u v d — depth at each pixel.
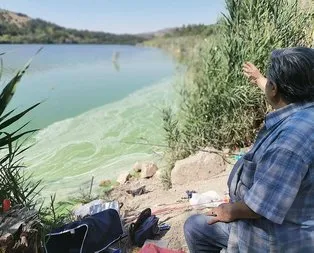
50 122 10.21
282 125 1.89
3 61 3.31
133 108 11.82
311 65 1.86
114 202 4.11
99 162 7.02
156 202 4.61
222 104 6.00
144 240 3.52
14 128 8.32
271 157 1.83
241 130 5.89
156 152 7.09
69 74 23.31
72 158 7.25
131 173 6.05
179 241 3.53
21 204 3.03
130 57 49.78
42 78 20.16
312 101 1.91
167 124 6.50
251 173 2.00
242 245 2.07
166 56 49.72
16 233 2.66
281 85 1.91
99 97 14.74
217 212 2.04
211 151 5.46
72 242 3.17
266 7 6.18
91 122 10.14
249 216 1.93
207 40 7.64
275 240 1.93
